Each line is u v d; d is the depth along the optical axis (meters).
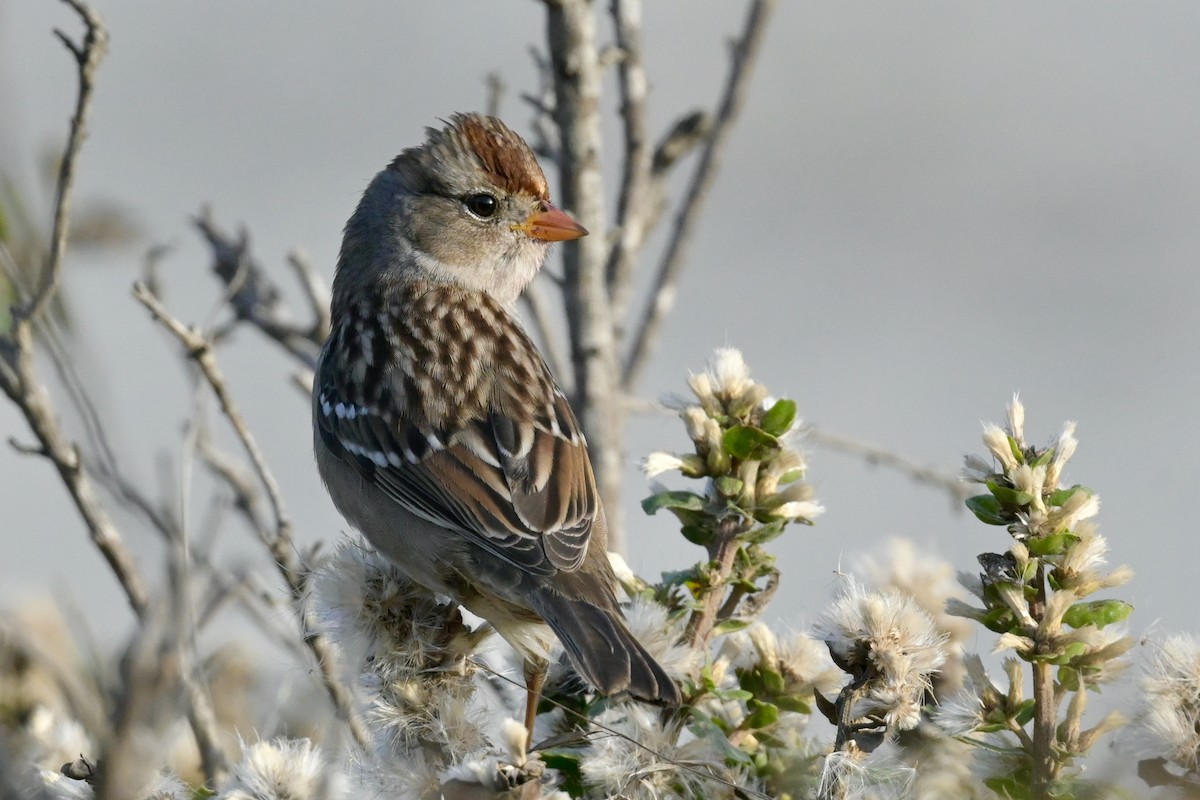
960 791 7.42
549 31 11.09
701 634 8.03
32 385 8.77
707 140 12.30
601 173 11.30
